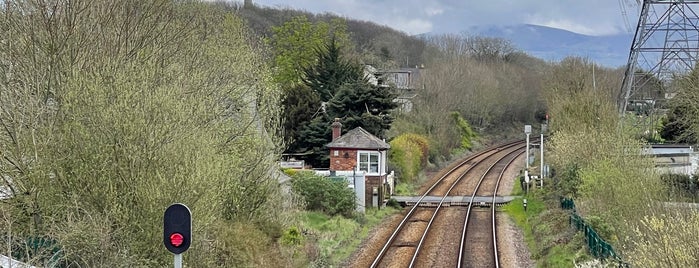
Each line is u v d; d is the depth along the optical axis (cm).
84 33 2150
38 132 1695
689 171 3666
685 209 1794
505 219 3616
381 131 5166
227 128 2314
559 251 2516
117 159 1667
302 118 4978
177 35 2681
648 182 2327
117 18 2353
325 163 4925
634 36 4016
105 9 2331
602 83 6431
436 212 3784
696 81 3594
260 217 2383
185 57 2594
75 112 1694
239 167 2225
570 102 4262
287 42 6900
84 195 1655
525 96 10494
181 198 1653
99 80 1752
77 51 2027
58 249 1612
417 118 6812
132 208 1661
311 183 3431
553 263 2377
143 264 1648
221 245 1942
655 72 3947
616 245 2219
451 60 9556
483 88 9088
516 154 7338
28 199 1650
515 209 3881
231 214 2202
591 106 4028
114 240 1628
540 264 2481
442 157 6688
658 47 3941
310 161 4975
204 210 1702
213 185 1744
